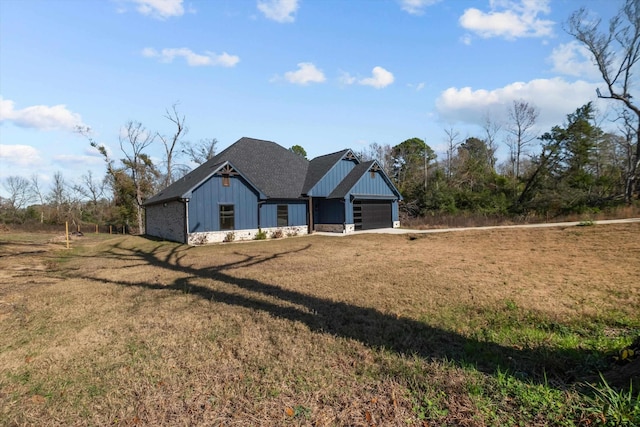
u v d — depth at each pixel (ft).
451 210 98.32
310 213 75.10
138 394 10.84
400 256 38.88
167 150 128.77
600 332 14.82
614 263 29.45
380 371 11.89
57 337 16.06
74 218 157.28
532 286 22.90
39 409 10.21
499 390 10.27
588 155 97.14
